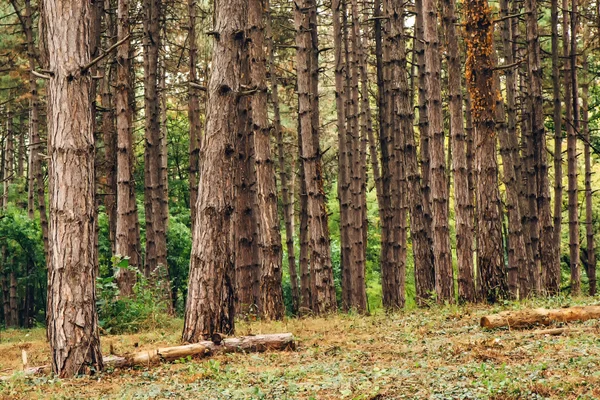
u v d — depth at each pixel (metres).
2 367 11.84
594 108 30.56
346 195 23.61
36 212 34.81
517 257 19.75
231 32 12.86
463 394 7.20
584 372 7.77
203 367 10.20
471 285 17.06
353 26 25.27
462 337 11.58
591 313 12.06
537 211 22.91
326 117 35.78
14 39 26.73
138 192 38.59
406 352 10.68
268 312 18.50
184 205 41.16
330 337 13.27
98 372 9.98
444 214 17.62
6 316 32.81
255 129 18.81
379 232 37.38
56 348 9.99
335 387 8.30
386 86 24.92
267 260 18.66
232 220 12.85
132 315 16.59
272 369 9.85
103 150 30.28
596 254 33.94
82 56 10.26
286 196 26.11
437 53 17.58
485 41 16.52
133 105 26.33
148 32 23.80
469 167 26.00
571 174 21.81
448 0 17.41
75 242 10.03
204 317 12.44
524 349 9.73
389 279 24.34
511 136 21.81
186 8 28.25
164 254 24.84
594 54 26.31
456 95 17.19
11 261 31.48
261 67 18.59
